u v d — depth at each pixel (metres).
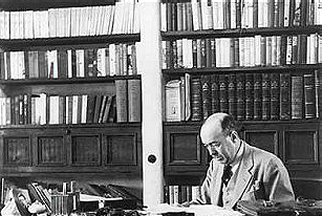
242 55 3.88
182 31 3.96
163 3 4.01
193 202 3.63
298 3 3.83
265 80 3.79
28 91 4.31
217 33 3.93
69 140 4.06
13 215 2.69
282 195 3.39
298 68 3.83
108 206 2.91
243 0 3.89
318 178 3.74
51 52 4.14
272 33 3.96
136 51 4.02
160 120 3.93
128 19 4.06
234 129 3.59
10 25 4.18
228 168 3.49
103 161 4.01
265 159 3.44
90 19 4.11
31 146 4.10
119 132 4.00
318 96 3.76
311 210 2.48
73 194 2.76
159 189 3.91
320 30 3.82
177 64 3.95
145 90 3.96
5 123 4.14
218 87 3.84
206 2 3.93
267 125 3.78
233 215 2.66
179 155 3.90
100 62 4.07
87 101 4.06
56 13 4.14
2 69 4.18
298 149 3.77
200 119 3.87
